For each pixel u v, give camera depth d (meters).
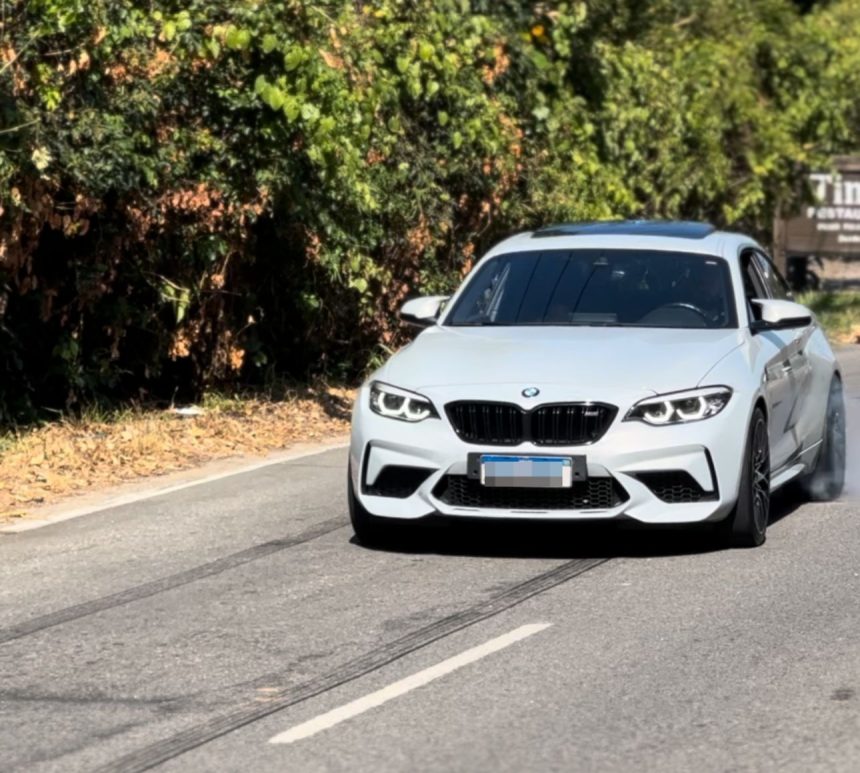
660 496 10.58
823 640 8.81
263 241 18.42
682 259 12.34
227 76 16.80
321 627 9.24
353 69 18.06
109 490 13.82
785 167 32.59
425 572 10.57
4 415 16.03
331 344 19.98
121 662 8.61
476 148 20.73
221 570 10.75
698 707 7.64
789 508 12.93
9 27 14.55
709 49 30.94
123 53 15.91
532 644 8.79
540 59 22.75
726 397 10.77
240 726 7.48
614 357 10.95
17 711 7.78
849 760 6.88
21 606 9.89
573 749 7.06
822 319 30.48
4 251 14.86
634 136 27.00
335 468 14.80
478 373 10.82
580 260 12.45
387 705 7.75
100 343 16.95
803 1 39.84
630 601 9.72
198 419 17.05
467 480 10.62
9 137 14.46
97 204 15.39
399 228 19.89
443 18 20.34
